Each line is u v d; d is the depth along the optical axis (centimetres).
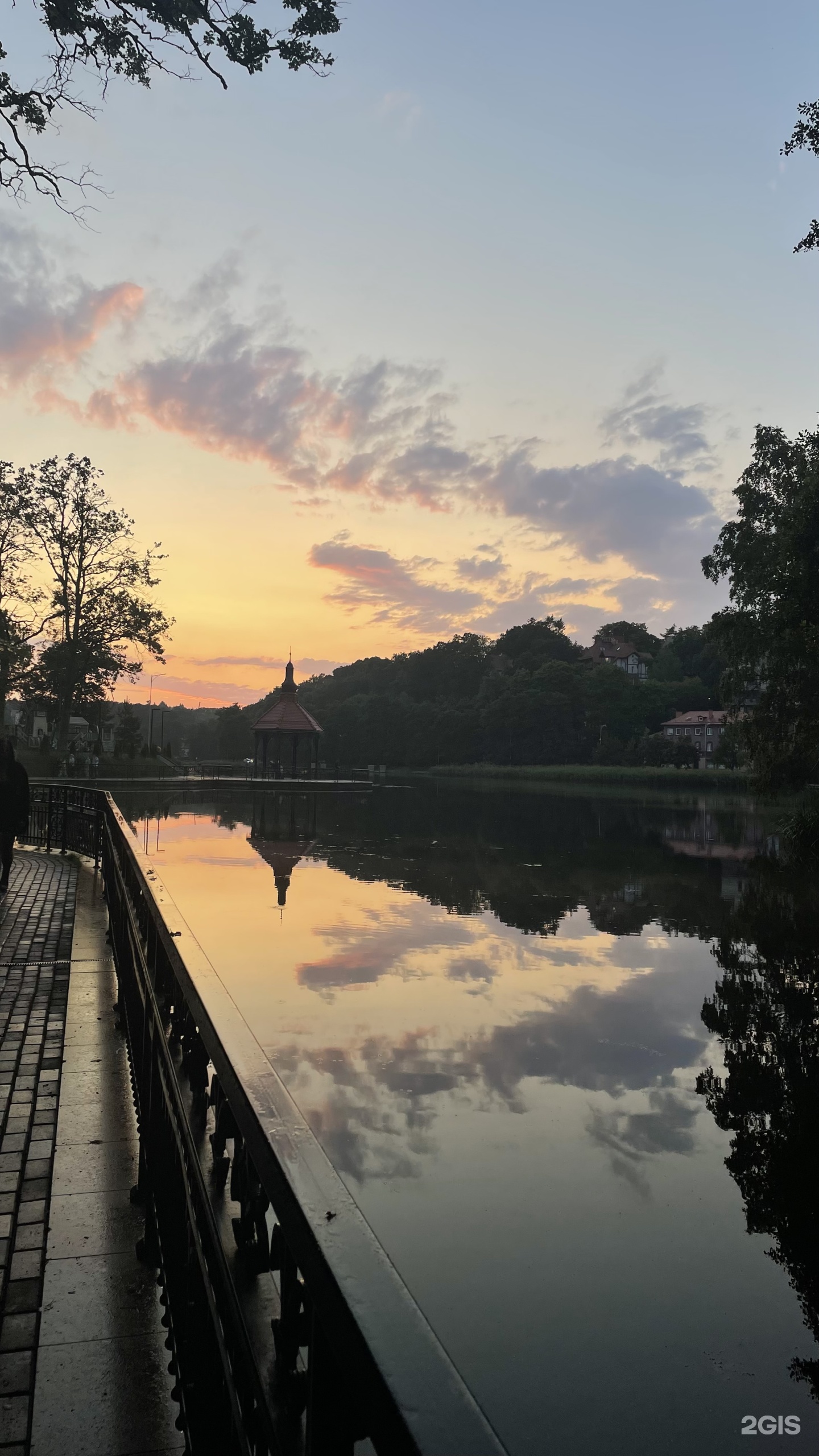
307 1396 144
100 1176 392
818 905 1510
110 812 920
